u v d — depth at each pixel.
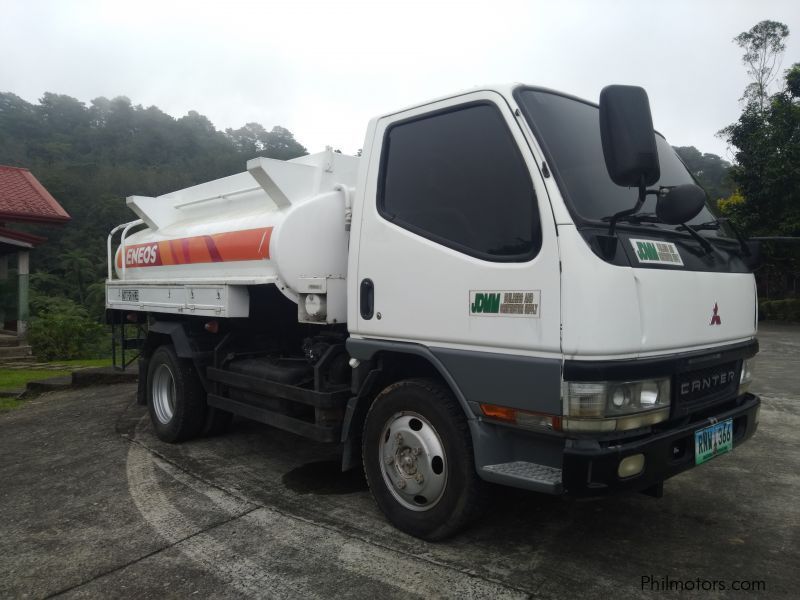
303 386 4.34
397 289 3.49
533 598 2.84
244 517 3.91
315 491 4.36
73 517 4.03
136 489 4.50
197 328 5.55
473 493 3.18
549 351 2.79
